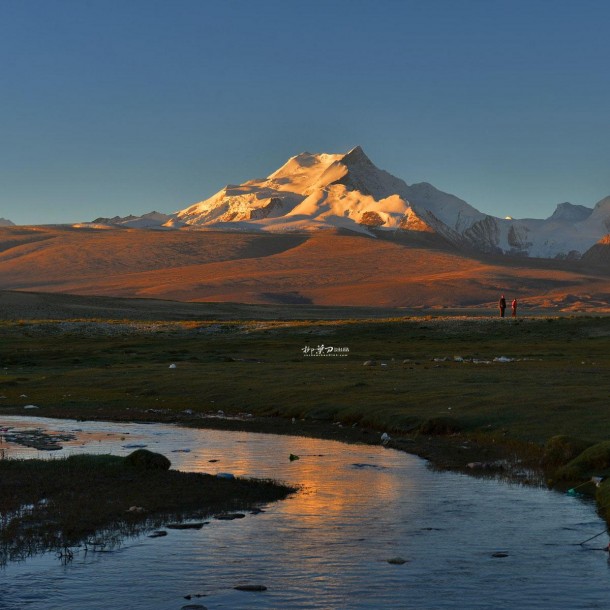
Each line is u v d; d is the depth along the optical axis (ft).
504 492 96.12
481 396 160.04
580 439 110.83
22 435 149.69
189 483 100.17
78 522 82.43
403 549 73.72
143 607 60.44
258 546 74.79
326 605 60.59
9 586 64.85
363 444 134.00
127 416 174.50
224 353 308.81
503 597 61.82
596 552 72.33
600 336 327.67
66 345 354.54
